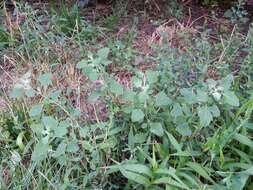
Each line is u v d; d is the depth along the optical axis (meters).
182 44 3.13
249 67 2.70
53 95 2.34
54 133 2.17
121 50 2.96
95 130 2.38
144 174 2.18
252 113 2.45
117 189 2.31
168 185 2.08
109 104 2.41
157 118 2.35
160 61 2.73
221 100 2.23
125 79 2.88
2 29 3.16
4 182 2.28
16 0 3.54
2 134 2.46
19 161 2.33
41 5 3.55
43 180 2.26
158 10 3.53
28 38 3.08
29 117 2.58
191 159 2.29
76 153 2.32
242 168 2.22
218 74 2.77
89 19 3.43
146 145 2.27
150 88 2.39
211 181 2.13
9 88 2.84
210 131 2.38
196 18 3.48
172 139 2.22
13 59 3.03
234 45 2.98
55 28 3.16
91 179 2.24
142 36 3.29
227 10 3.40
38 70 2.88
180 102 2.39
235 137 2.21
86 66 2.29
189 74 2.66
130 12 3.52
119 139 2.39
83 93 2.73
